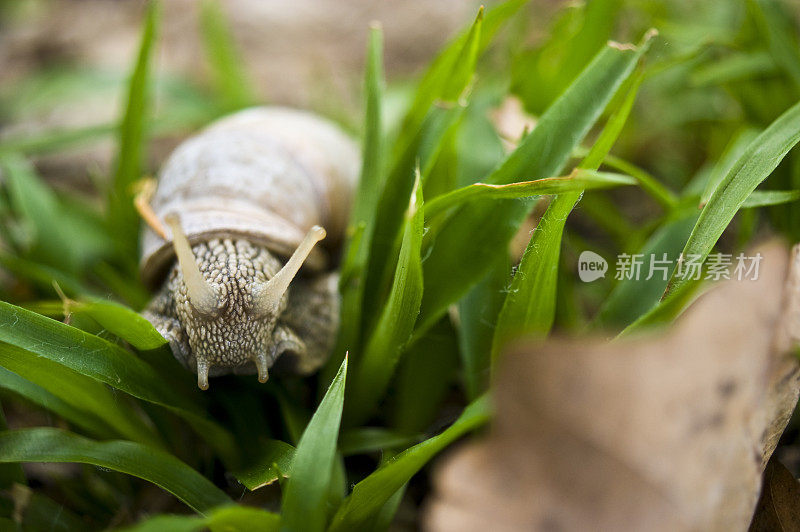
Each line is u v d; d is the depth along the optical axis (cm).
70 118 39
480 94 29
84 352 23
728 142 29
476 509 21
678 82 31
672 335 21
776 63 28
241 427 24
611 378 20
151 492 24
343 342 25
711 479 21
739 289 21
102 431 24
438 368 25
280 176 27
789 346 22
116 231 29
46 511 24
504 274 25
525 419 20
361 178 26
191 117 31
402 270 23
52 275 27
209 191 26
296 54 43
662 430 21
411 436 25
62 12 48
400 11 45
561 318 26
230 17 46
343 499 23
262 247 26
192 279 24
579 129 24
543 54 29
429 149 25
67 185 34
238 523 22
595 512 21
